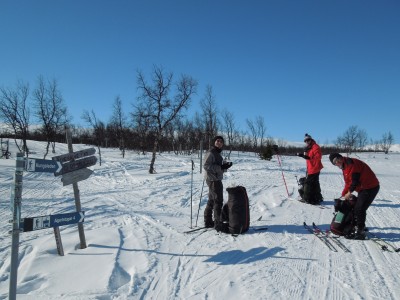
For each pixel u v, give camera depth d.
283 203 10.05
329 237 6.72
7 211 9.06
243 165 26.25
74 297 4.19
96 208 9.42
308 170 10.20
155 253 5.78
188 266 5.27
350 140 68.50
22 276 4.85
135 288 4.51
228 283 4.68
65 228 7.16
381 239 6.62
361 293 4.42
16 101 30.42
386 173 23.31
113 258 5.42
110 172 20.88
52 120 32.56
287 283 4.70
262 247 6.12
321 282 4.74
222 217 7.05
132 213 8.73
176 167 24.44
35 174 19.09
